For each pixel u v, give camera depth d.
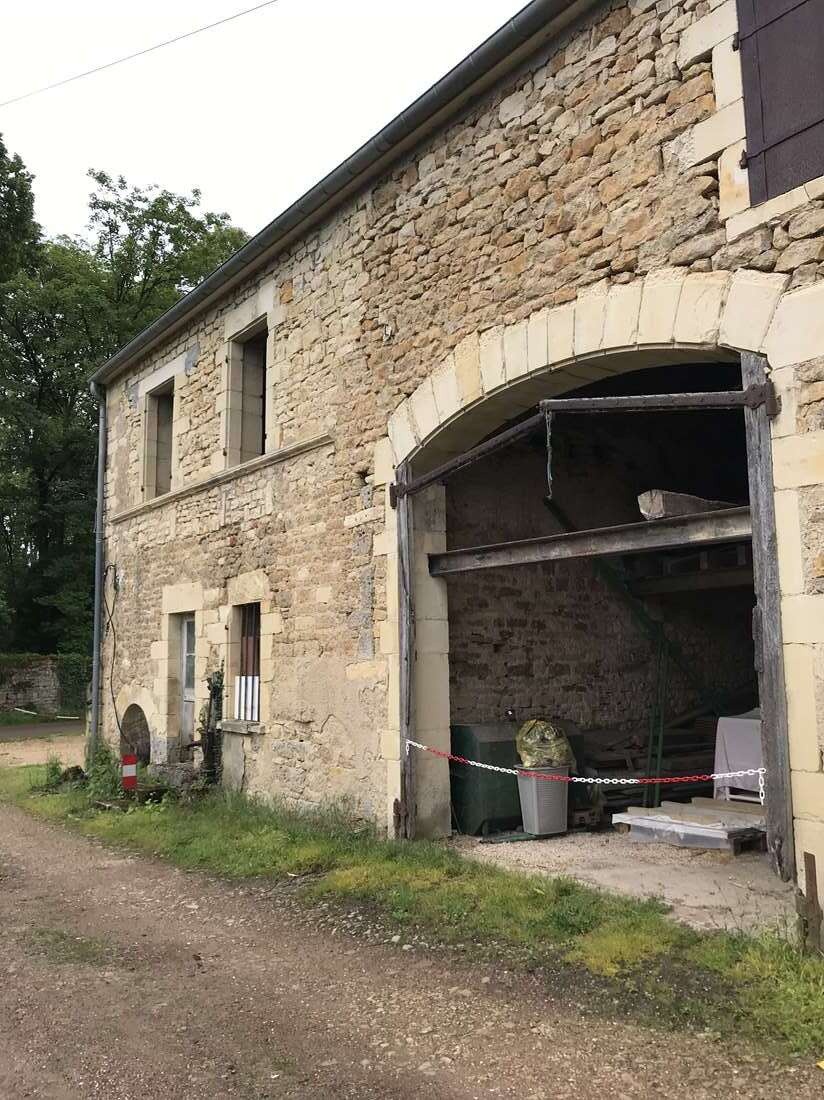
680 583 7.38
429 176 6.23
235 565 8.45
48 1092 2.88
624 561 7.75
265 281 8.23
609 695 7.51
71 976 3.96
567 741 6.58
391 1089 2.83
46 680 22.88
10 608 23.17
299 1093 2.83
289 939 4.38
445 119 6.09
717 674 8.28
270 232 7.66
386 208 6.65
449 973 3.79
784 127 4.05
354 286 6.97
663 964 3.66
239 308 8.68
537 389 5.45
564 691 7.22
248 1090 2.86
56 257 23.48
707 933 3.95
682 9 4.56
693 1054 2.94
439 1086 2.84
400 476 6.29
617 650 7.63
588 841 6.09
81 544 25.38
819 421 3.79
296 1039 3.23
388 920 4.53
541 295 5.25
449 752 6.25
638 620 7.82
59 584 25.23
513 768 6.36
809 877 3.65
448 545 6.60
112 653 11.20
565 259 5.11
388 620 6.31
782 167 4.04
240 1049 3.16
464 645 6.66
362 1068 2.98
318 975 3.86
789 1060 2.87
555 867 5.31
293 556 7.55
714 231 4.34
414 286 6.32
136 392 11.01
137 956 4.22
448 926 4.34
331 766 6.86
